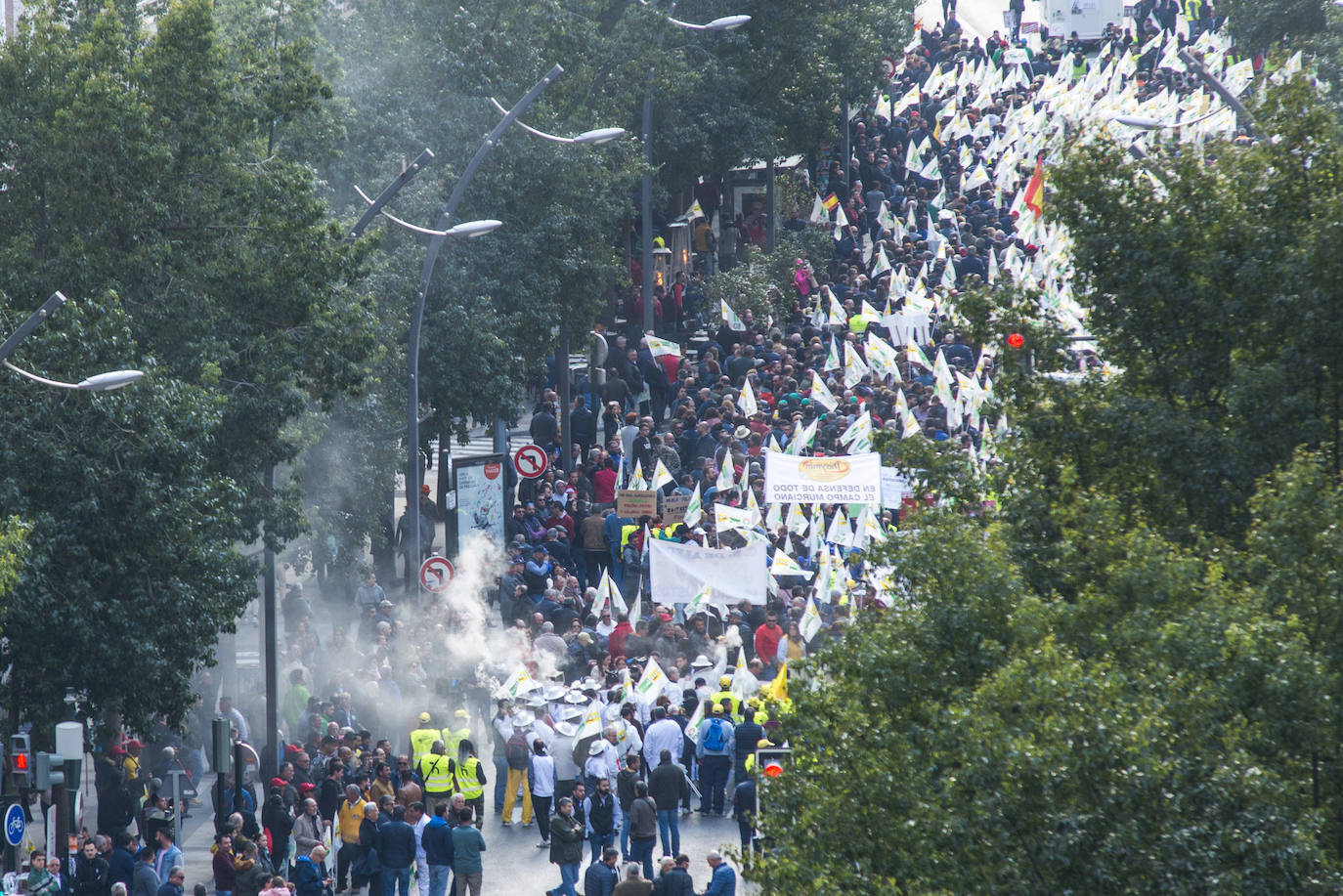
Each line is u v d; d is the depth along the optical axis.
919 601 64.69
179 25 114.06
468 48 164.25
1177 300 72.88
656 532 145.88
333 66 163.12
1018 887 51.06
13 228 112.56
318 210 116.69
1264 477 62.72
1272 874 49.59
